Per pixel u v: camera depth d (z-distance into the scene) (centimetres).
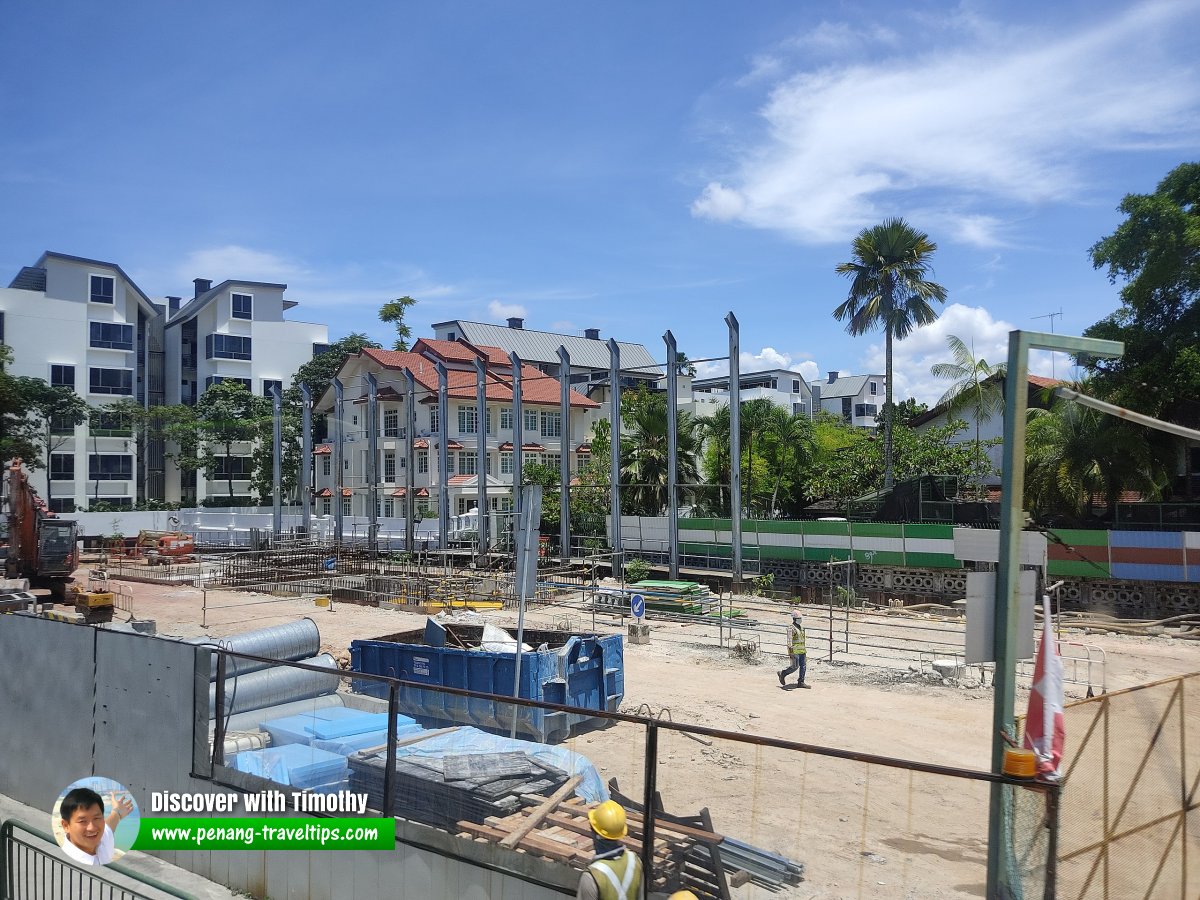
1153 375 2597
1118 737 744
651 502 4053
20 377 5581
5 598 1898
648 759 563
